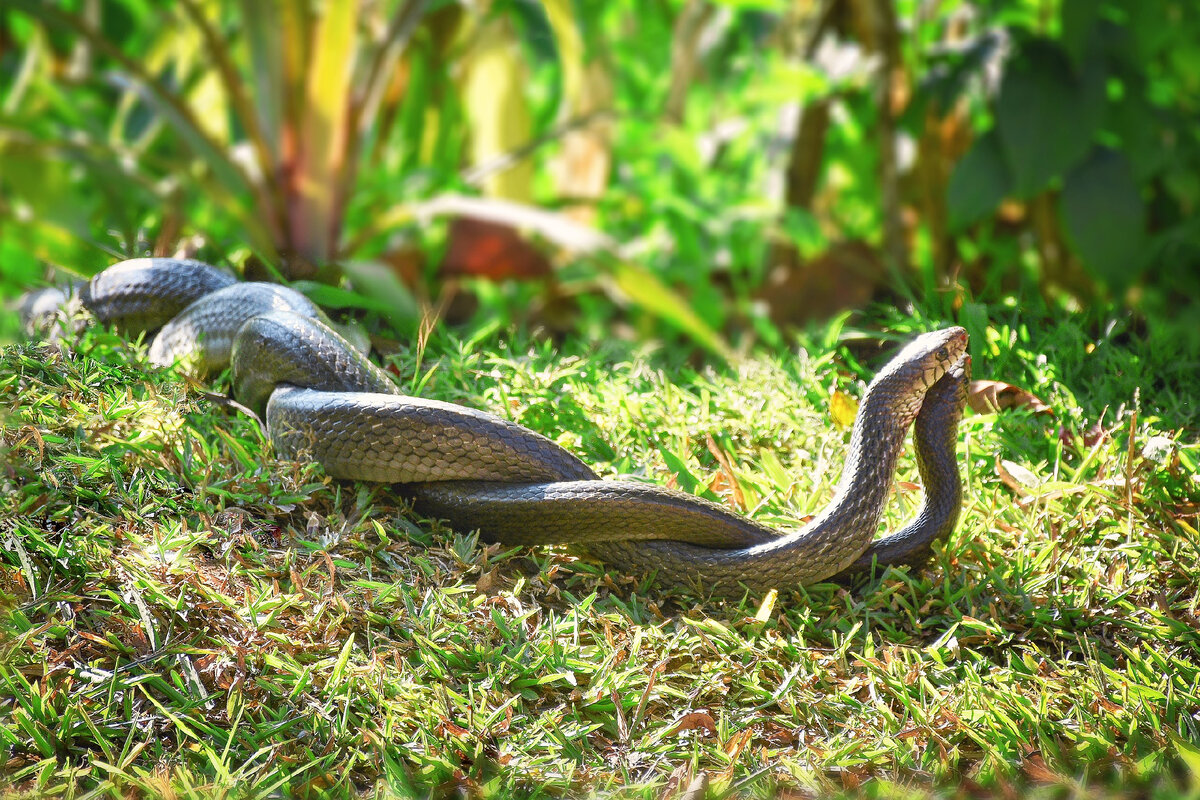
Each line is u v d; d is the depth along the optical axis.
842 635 2.59
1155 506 2.69
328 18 3.27
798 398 2.86
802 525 2.66
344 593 2.55
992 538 2.69
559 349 3.18
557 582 2.63
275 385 2.71
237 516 2.60
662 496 2.60
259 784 2.42
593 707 2.50
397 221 3.40
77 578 2.53
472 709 2.48
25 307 2.96
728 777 2.44
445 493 2.64
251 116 3.32
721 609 2.61
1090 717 2.51
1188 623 2.61
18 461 2.60
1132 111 3.74
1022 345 2.94
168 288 2.85
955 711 2.51
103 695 2.47
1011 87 3.57
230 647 2.50
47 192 3.28
